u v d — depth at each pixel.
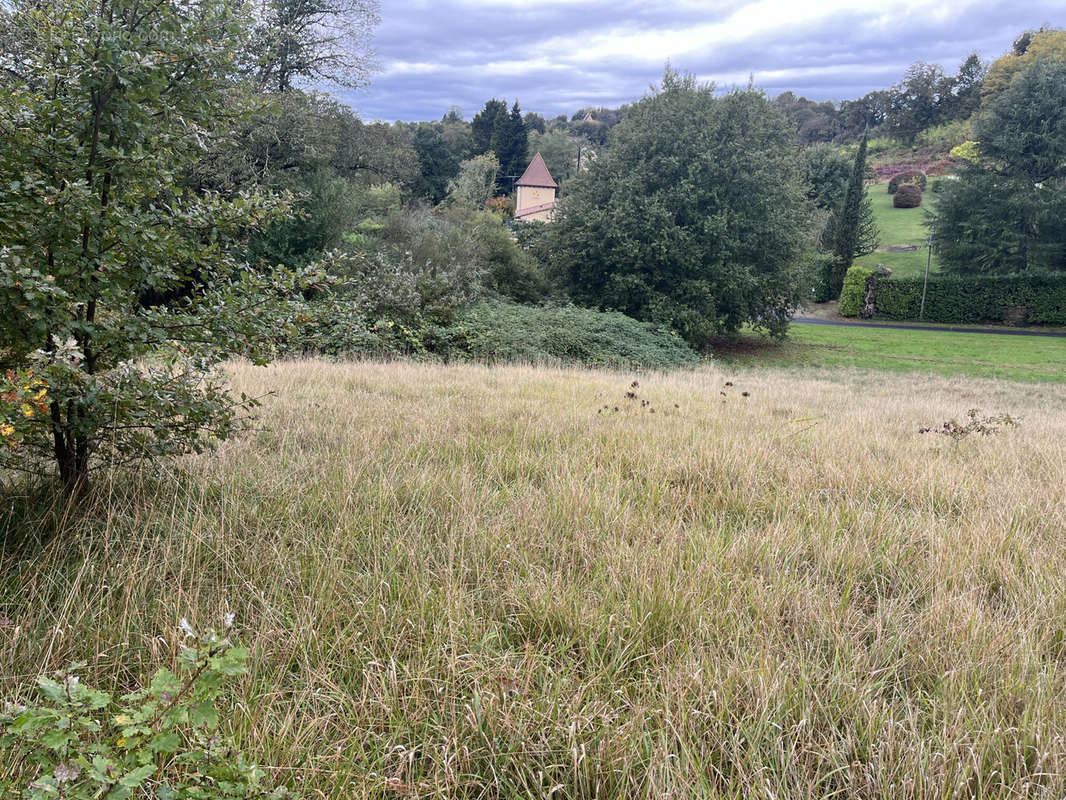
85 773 1.31
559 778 1.95
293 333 3.79
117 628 2.40
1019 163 38.16
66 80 3.14
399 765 1.90
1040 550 3.62
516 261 27.98
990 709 2.20
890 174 84.38
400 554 3.15
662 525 3.78
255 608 2.67
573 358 17.64
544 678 2.31
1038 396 16.53
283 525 3.52
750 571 3.18
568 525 3.70
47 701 1.88
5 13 3.27
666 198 23.64
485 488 4.20
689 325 23.14
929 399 14.16
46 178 3.21
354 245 24.09
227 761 1.57
